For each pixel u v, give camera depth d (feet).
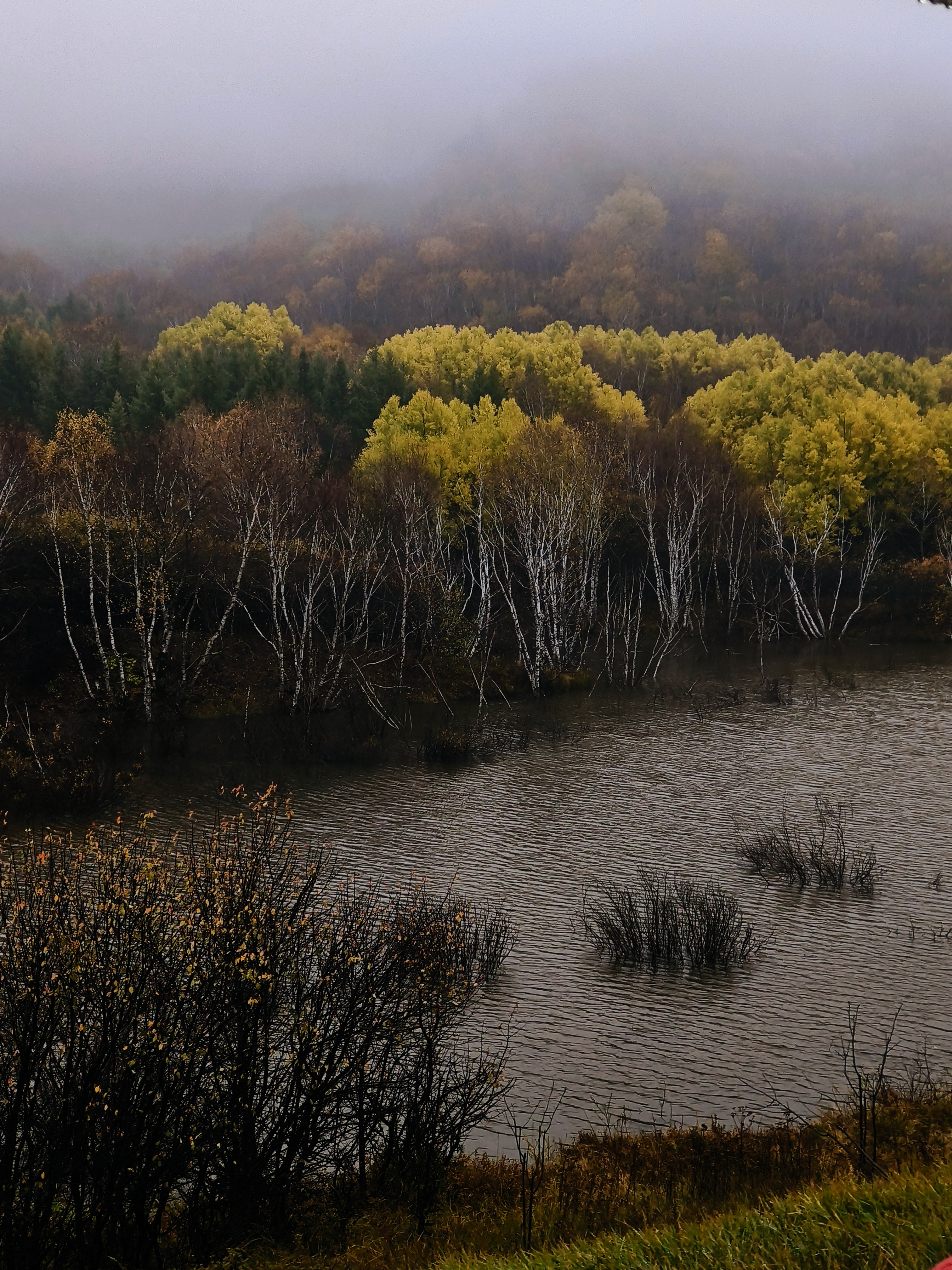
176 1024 35.09
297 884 46.09
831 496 242.17
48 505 160.56
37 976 33.55
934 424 272.31
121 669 141.38
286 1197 37.40
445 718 148.36
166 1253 35.63
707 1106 53.42
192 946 35.45
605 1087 55.31
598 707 154.71
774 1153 43.65
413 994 42.14
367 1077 40.52
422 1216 36.19
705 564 224.33
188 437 194.59
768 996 66.08
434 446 211.61
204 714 145.18
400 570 166.09
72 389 288.30
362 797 112.06
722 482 231.50
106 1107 33.19
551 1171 42.60
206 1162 36.01
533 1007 64.44
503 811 106.42
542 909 80.23
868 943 73.61
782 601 220.23
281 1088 38.24
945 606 216.54
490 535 193.67
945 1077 55.47
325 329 535.19
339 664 150.71
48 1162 33.01
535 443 198.90
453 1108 42.22
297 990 38.32
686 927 73.97
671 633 187.73
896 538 260.83
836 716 146.00
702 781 116.16
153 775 120.98
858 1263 20.30
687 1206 36.35
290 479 175.63
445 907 75.66
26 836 94.12
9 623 148.36
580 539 189.26
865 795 109.09
